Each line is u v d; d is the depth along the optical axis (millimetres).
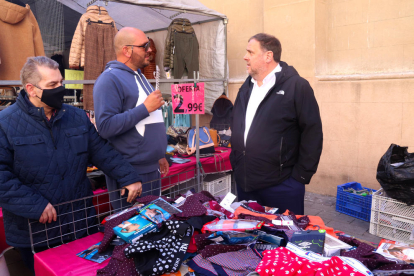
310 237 1272
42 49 3256
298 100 2096
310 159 2146
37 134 1634
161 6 3740
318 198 4344
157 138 2068
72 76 3770
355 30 4125
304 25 4258
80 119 1834
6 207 1479
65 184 1703
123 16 4598
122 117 1803
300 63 4387
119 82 1908
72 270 1230
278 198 2270
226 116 4336
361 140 4043
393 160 3156
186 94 2240
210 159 3342
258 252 1270
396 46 3820
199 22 4906
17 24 3004
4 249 2162
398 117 3729
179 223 1307
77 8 4359
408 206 2992
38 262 1350
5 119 1578
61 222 1696
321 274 987
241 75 5164
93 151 1861
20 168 1593
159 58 5156
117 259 1201
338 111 4180
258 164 2221
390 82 3736
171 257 1198
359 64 4145
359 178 4113
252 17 4914
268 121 2164
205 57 4965
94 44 3717
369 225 3518
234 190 4023
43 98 1580
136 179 1812
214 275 1141
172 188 2941
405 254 1236
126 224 1368
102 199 2576
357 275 995
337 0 4223
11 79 2994
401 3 3729
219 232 1327
